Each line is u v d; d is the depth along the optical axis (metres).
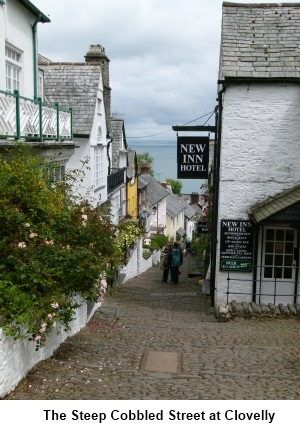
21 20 12.09
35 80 13.21
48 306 6.85
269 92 12.79
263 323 11.66
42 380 6.71
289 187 13.03
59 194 9.16
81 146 17.67
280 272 13.30
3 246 7.12
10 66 11.82
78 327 10.00
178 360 8.33
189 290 18.38
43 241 7.87
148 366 7.95
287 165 12.96
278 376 7.55
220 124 13.13
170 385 7.00
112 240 10.16
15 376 6.32
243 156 13.04
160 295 16.62
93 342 9.24
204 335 10.31
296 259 13.16
